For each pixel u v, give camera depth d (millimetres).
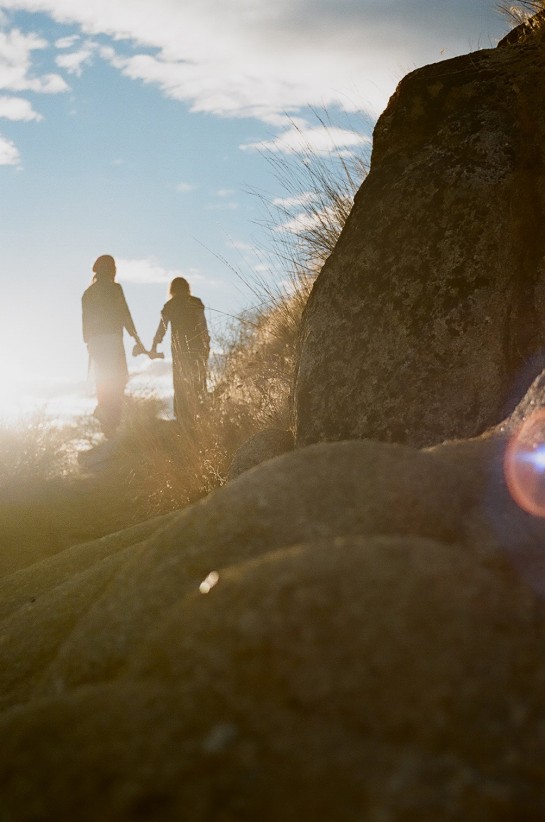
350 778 919
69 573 3180
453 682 1027
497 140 3572
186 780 936
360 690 1033
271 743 974
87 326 9500
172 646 1176
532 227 3518
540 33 4074
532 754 968
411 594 1115
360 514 1515
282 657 1080
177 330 8867
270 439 4414
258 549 1509
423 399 3402
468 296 3400
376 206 3748
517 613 1118
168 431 8203
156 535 1704
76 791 954
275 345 6930
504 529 1576
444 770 937
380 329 3584
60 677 1548
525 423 2004
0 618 2949
